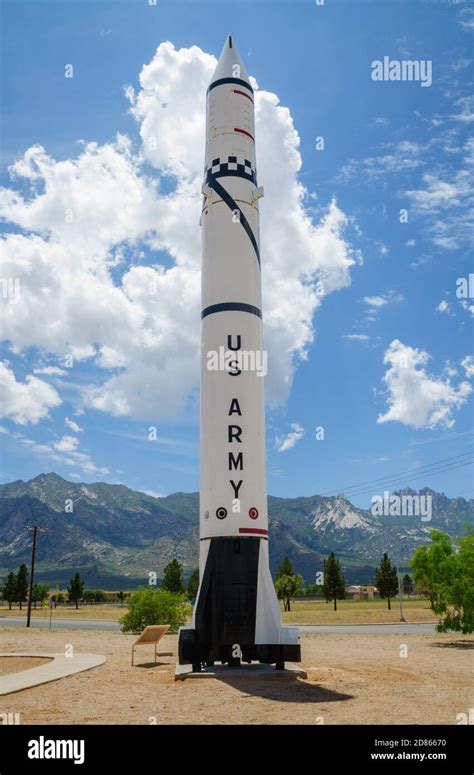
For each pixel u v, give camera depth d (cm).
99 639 3534
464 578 3247
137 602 3922
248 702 1378
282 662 1866
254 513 1995
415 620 6250
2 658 2298
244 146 2334
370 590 14462
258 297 2233
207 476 2039
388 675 1869
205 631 1884
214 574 1931
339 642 3478
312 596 15075
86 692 1520
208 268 2227
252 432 2062
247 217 2261
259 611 1894
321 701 1394
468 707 1327
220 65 2464
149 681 1738
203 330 2198
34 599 10650
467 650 2880
